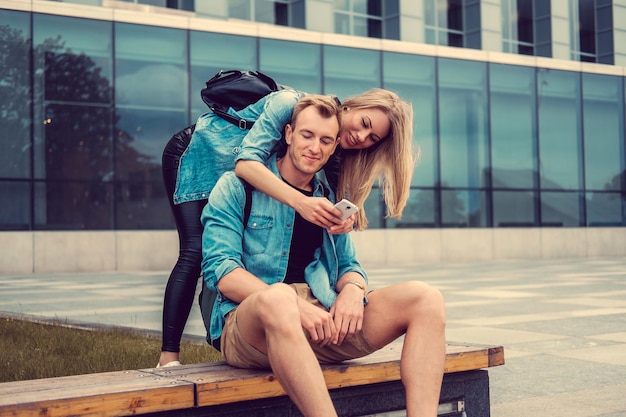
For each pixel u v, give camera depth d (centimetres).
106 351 524
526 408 404
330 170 348
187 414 261
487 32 2394
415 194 2134
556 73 2359
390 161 334
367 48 2108
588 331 689
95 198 1814
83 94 1811
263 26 1984
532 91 2319
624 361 537
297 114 309
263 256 309
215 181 397
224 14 2039
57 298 1062
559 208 2350
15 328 661
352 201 336
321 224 295
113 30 1838
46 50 1781
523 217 2291
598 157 2420
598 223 2417
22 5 1761
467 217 2206
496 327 720
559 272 1594
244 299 288
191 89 1909
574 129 2381
